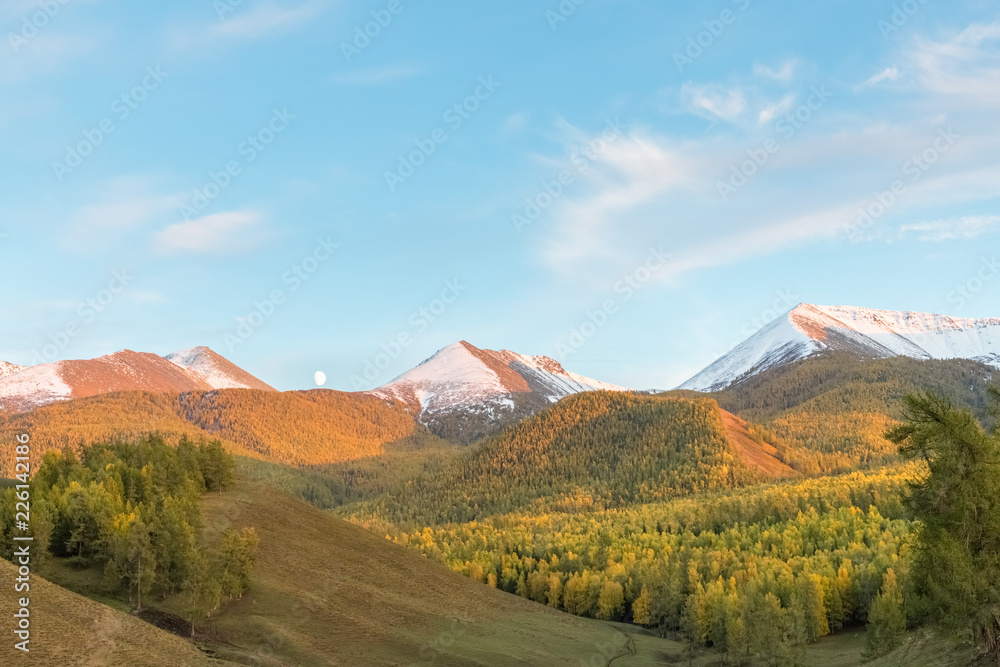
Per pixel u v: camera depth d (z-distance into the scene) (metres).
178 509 113.12
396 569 135.62
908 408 50.12
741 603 124.75
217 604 90.44
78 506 102.25
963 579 44.62
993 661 46.53
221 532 121.25
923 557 47.94
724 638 120.75
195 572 87.75
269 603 102.38
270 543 126.50
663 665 117.44
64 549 101.75
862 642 132.12
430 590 131.00
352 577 123.19
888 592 119.81
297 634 93.00
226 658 77.06
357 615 106.44
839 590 145.88
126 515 103.44
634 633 143.88
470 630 113.88
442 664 93.81
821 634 140.62
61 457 140.62
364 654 91.75
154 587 94.00
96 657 60.88
